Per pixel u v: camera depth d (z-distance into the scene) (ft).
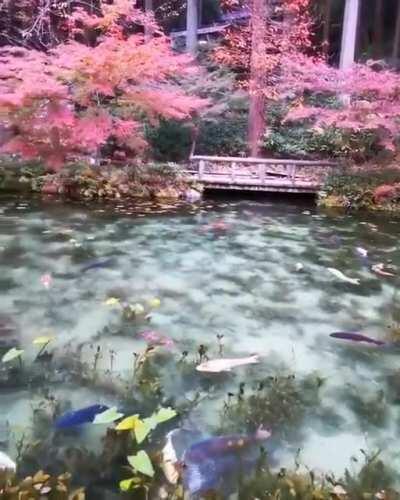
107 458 6.28
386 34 40.32
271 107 34.60
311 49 37.68
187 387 8.12
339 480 6.04
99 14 34.53
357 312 11.79
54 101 22.63
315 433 7.07
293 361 9.21
